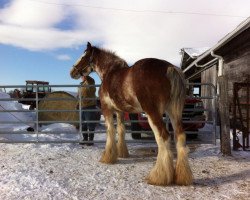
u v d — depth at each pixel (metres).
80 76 5.07
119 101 4.00
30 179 3.66
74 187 3.43
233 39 7.52
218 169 4.14
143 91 3.49
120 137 4.83
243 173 3.94
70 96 8.66
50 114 8.66
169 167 3.43
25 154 4.97
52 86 5.82
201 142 5.75
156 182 3.43
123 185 3.48
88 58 4.79
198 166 4.30
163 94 3.43
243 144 5.34
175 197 3.12
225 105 4.98
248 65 7.12
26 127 7.52
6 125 7.78
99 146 5.73
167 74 3.44
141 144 6.00
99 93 4.52
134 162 4.53
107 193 3.24
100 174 3.90
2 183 3.55
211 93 10.33
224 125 4.95
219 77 5.07
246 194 3.20
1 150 5.32
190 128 6.54
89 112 5.81
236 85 5.41
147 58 3.66
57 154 4.96
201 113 6.55
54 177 3.76
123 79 3.81
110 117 4.44
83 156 4.87
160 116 3.45
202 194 3.19
